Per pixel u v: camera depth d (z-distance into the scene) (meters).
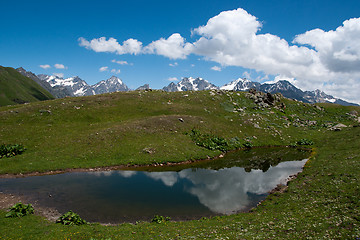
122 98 77.31
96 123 58.56
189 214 23.69
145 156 43.97
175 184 32.81
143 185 32.16
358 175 26.80
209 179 35.31
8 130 47.81
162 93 92.81
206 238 15.88
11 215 20.94
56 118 57.66
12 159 37.94
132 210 24.50
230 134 64.06
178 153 47.03
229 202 26.64
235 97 99.00
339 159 38.97
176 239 16.25
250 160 47.91
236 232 16.84
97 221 22.00
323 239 13.85
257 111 90.12
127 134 51.03
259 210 23.55
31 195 27.55
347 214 17.34
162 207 25.30
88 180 33.56
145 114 68.75
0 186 30.03
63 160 39.44
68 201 26.28
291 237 14.74
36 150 42.38
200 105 83.94
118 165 40.53
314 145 62.06
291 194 26.67
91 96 80.06
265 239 14.78
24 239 16.67
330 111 107.12
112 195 28.33
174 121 61.66
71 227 19.31
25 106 63.66
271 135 69.00
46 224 19.88
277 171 39.72
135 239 16.77
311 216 18.48
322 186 26.27
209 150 52.31
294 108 104.56
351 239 13.26
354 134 60.94
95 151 43.44
